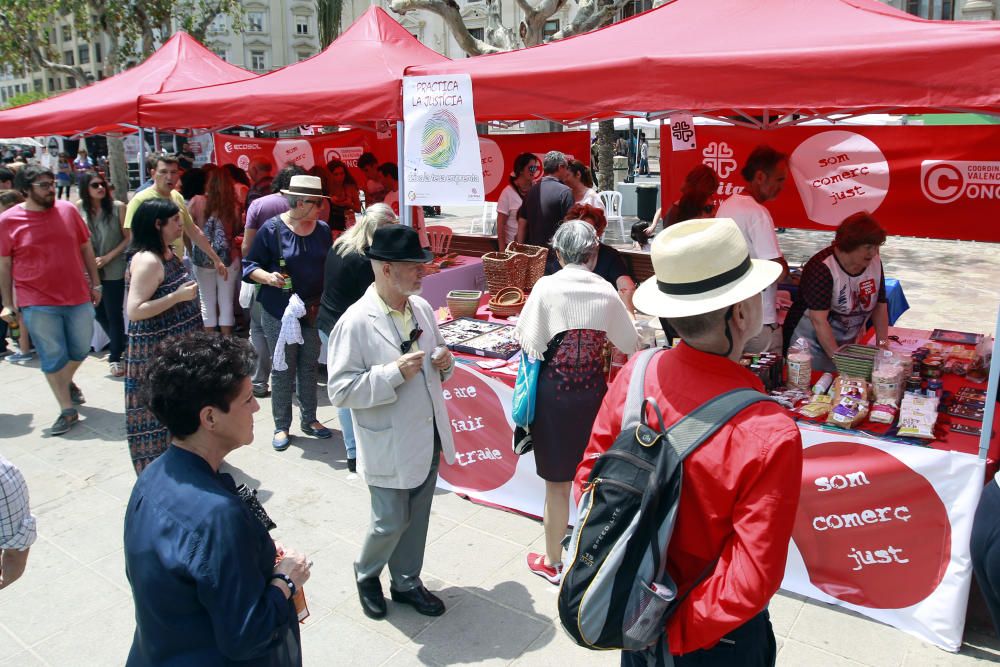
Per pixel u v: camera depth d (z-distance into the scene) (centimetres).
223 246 674
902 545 304
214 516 154
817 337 399
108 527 403
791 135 592
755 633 176
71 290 519
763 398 161
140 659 164
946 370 402
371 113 472
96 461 488
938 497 294
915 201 557
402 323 295
